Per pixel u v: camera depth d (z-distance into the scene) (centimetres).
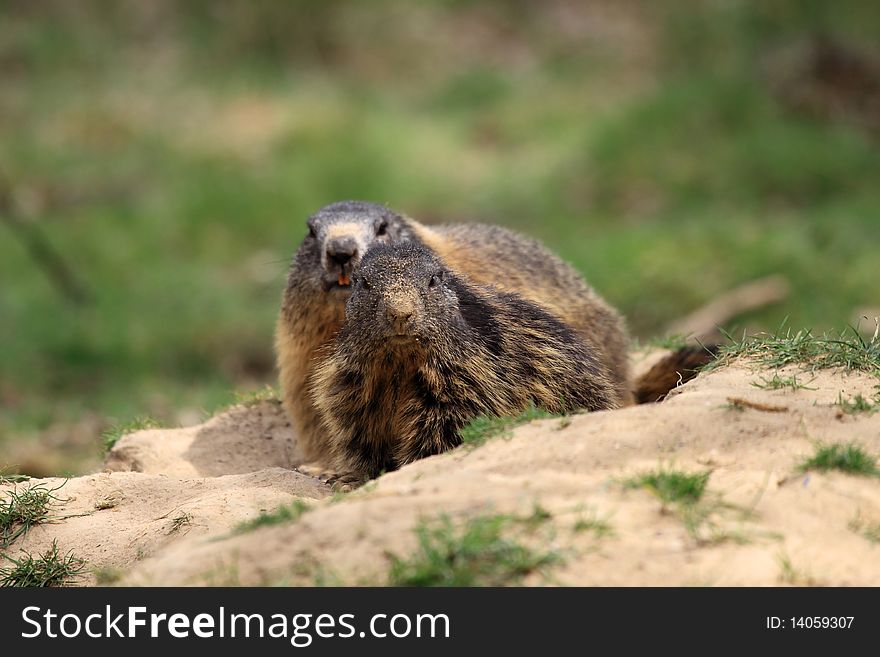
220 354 2041
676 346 1255
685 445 686
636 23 3597
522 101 3138
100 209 2606
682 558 580
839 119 2669
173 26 3416
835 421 708
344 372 858
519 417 762
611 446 688
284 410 1166
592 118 2908
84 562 771
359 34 3453
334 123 2841
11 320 2150
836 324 1773
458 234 1170
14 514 838
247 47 3331
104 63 3266
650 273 2011
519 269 1129
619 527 602
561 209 2500
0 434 1719
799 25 2908
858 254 2008
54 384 1975
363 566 590
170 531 762
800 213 2323
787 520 611
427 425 839
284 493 799
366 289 834
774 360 835
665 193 2494
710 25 3159
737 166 2495
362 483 870
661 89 2811
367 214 1055
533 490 641
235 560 616
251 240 2489
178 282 2267
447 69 3412
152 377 1972
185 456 1074
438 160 2791
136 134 2908
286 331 1062
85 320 2142
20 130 2942
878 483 647
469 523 599
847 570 576
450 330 827
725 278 1973
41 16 3447
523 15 3697
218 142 2828
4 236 2475
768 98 2708
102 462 1148
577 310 1153
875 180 2441
